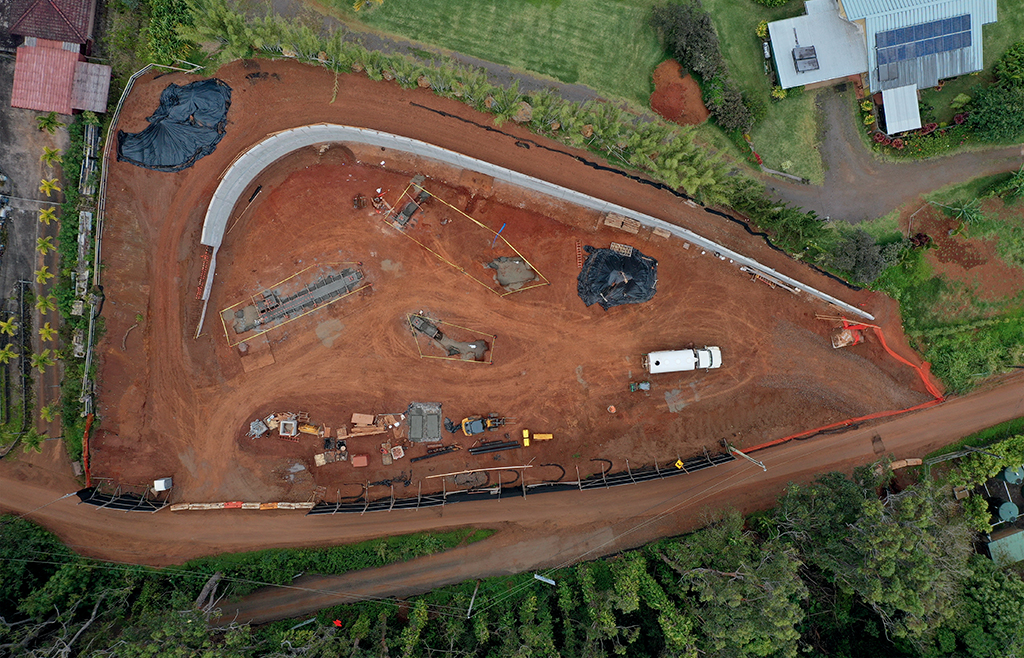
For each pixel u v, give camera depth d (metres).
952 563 34.53
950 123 40.31
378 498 41.34
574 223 41.25
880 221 41.06
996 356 40.91
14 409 38.12
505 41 40.88
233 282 40.94
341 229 41.22
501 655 35.97
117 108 38.22
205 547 40.09
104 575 38.72
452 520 41.25
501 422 41.47
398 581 40.62
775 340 41.62
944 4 38.06
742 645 32.91
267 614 39.62
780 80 40.09
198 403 40.66
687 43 39.41
